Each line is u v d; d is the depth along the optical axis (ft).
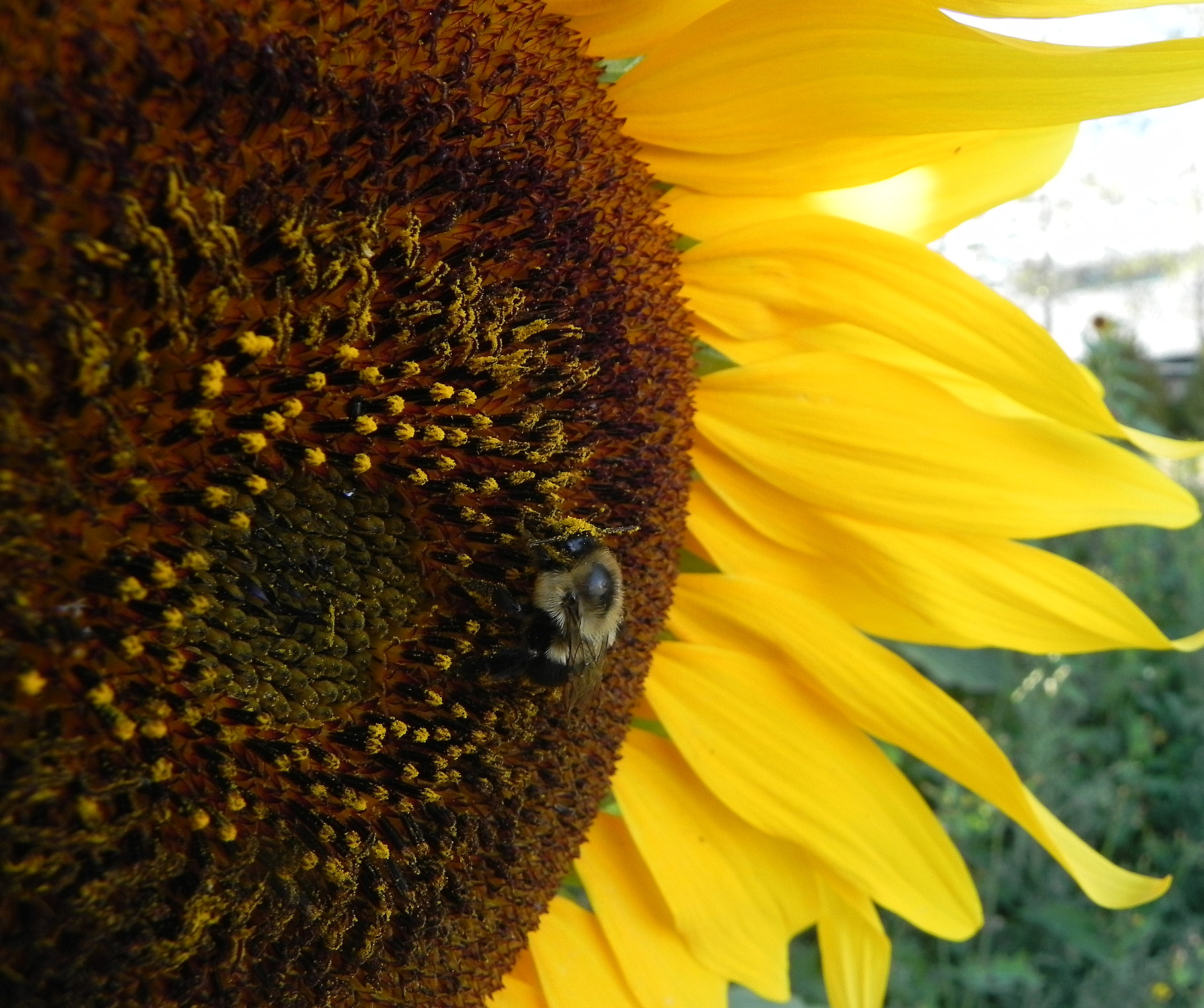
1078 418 0.38
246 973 0.29
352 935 0.32
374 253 0.29
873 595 0.44
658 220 0.39
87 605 0.25
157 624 0.26
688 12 0.34
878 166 0.39
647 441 0.37
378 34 0.28
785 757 0.45
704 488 0.44
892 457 0.42
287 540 0.30
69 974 0.25
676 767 0.46
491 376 0.31
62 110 0.22
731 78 0.36
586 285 0.34
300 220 0.26
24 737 0.24
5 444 0.23
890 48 0.33
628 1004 0.44
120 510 0.25
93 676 0.25
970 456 0.42
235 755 0.29
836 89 0.35
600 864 0.46
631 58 0.36
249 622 0.29
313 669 0.30
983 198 0.42
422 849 0.33
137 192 0.24
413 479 0.31
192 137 0.25
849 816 0.45
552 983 0.44
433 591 0.33
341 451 0.30
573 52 0.34
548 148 0.32
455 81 0.30
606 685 0.39
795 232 0.40
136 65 0.24
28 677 0.24
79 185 0.23
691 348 0.40
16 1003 0.25
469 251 0.30
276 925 0.29
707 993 0.45
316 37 0.27
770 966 0.45
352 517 0.31
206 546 0.28
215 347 0.26
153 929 0.27
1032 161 0.42
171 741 0.27
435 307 0.29
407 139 0.29
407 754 0.33
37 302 0.23
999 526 0.42
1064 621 0.42
